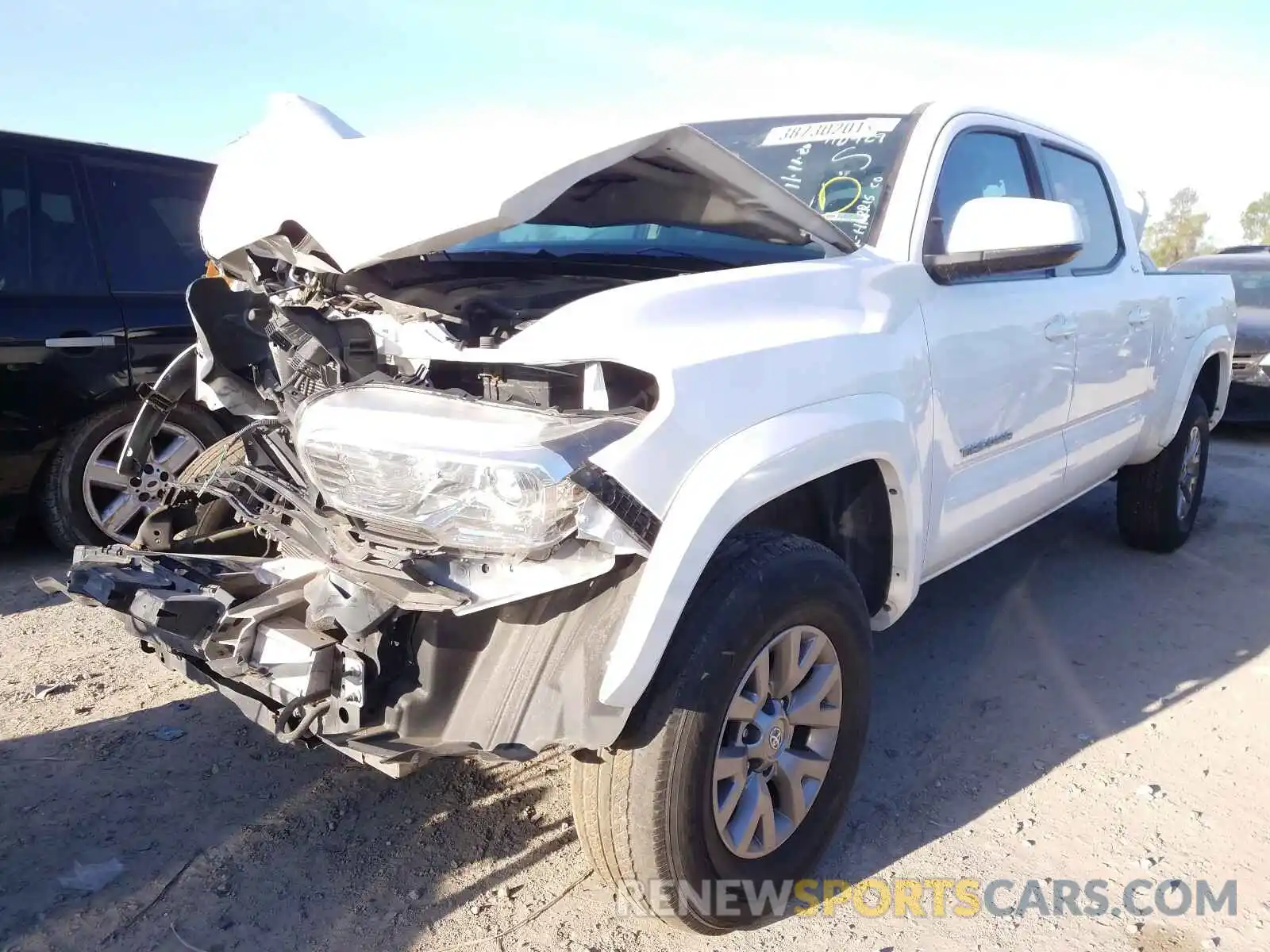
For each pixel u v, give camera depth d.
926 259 2.98
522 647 2.09
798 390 2.33
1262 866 2.71
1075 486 4.07
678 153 2.23
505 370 2.23
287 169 2.41
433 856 2.68
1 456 4.27
